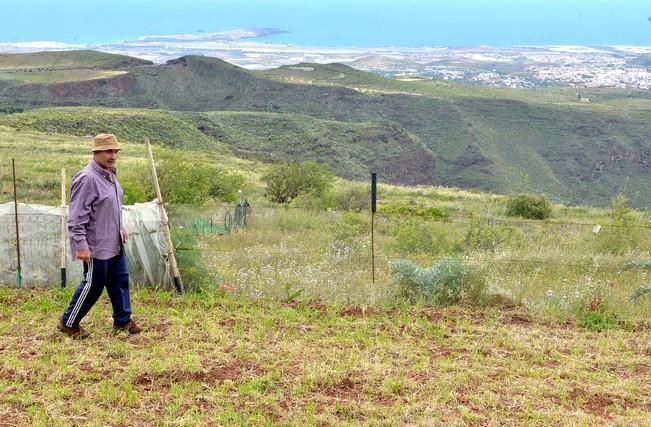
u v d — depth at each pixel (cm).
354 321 742
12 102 16512
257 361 619
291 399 546
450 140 18275
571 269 1152
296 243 1521
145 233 844
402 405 536
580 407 547
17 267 863
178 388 554
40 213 866
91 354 626
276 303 802
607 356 657
